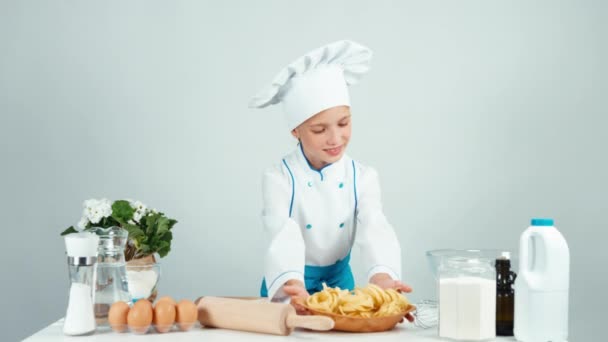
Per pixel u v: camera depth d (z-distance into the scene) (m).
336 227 1.84
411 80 2.84
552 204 2.80
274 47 2.83
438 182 2.84
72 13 2.77
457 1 2.83
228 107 2.82
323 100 1.70
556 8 2.81
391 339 1.20
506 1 2.82
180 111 2.81
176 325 1.29
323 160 1.75
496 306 1.24
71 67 2.77
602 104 2.79
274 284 1.59
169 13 2.80
